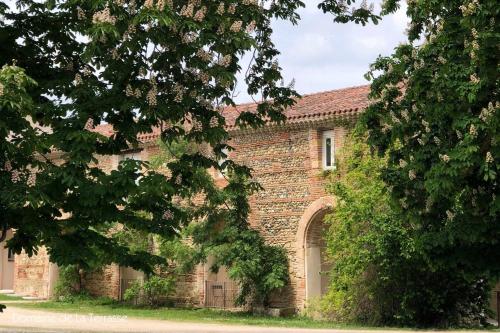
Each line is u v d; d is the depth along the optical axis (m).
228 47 9.36
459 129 10.40
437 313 19.25
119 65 9.25
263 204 24.34
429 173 10.19
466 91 9.72
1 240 9.34
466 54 10.17
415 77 10.65
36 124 10.56
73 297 28.42
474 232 10.68
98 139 8.98
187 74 9.98
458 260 11.34
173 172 10.21
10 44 10.30
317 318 21.53
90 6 8.79
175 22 8.59
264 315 22.78
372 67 12.15
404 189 11.55
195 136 10.22
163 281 25.47
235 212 22.84
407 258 17.11
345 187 19.00
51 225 9.19
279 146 24.22
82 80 9.38
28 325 17.34
